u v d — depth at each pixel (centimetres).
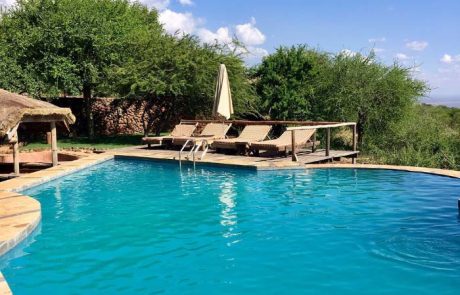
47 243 712
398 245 677
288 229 767
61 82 2344
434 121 2030
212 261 629
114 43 2366
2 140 1260
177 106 2405
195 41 2364
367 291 525
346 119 2097
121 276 582
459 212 851
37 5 2409
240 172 1334
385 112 2066
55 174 1250
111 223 823
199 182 1195
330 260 623
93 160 1513
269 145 1488
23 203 880
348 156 1634
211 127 1798
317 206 917
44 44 2291
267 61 2427
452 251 648
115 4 2875
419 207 893
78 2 2500
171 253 663
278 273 582
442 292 518
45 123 1698
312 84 2317
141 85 2108
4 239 655
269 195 1024
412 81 2098
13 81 2164
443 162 1683
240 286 546
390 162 1706
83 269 607
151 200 1001
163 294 529
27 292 539
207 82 2239
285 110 2330
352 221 806
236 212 884
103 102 2703
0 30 2528
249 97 2353
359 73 2092
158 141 1798
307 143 1599
